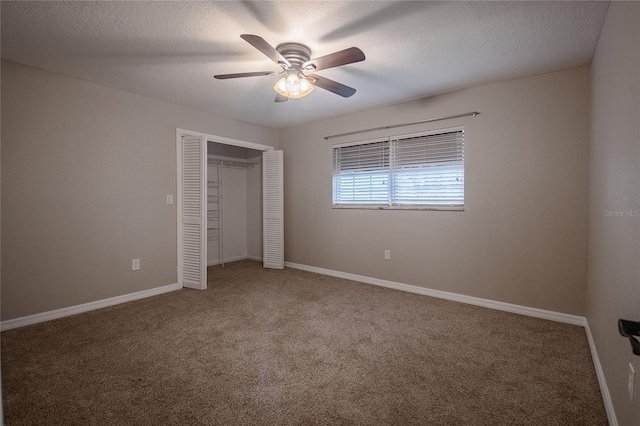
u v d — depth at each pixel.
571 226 2.69
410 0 1.80
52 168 2.78
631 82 1.32
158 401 1.63
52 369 1.93
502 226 3.03
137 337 2.40
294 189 4.86
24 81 2.62
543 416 1.52
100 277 3.08
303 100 3.60
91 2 1.81
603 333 1.80
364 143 4.04
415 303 3.22
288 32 2.15
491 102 3.06
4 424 1.45
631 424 1.18
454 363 2.02
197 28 2.10
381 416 1.52
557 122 2.73
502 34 2.16
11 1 1.80
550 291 2.79
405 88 3.21
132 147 3.31
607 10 1.85
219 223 5.34
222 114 4.15
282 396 1.68
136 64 2.64
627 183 1.36
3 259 2.54
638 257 1.18
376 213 3.93
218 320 2.75
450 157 3.38
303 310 3.01
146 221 3.43
